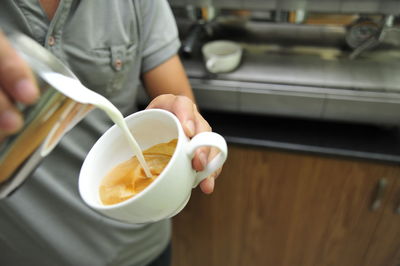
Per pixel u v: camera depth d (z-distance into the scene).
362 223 0.95
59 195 0.57
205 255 1.22
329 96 0.80
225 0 0.88
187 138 0.38
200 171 0.39
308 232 1.03
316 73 0.86
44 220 0.58
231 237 1.12
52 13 0.49
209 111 0.94
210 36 1.04
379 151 0.78
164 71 0.66
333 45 0.94
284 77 0.86
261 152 0.86
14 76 0.21
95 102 0.31
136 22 0.59
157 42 0.63
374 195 0.86
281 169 0.88
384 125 0.83
